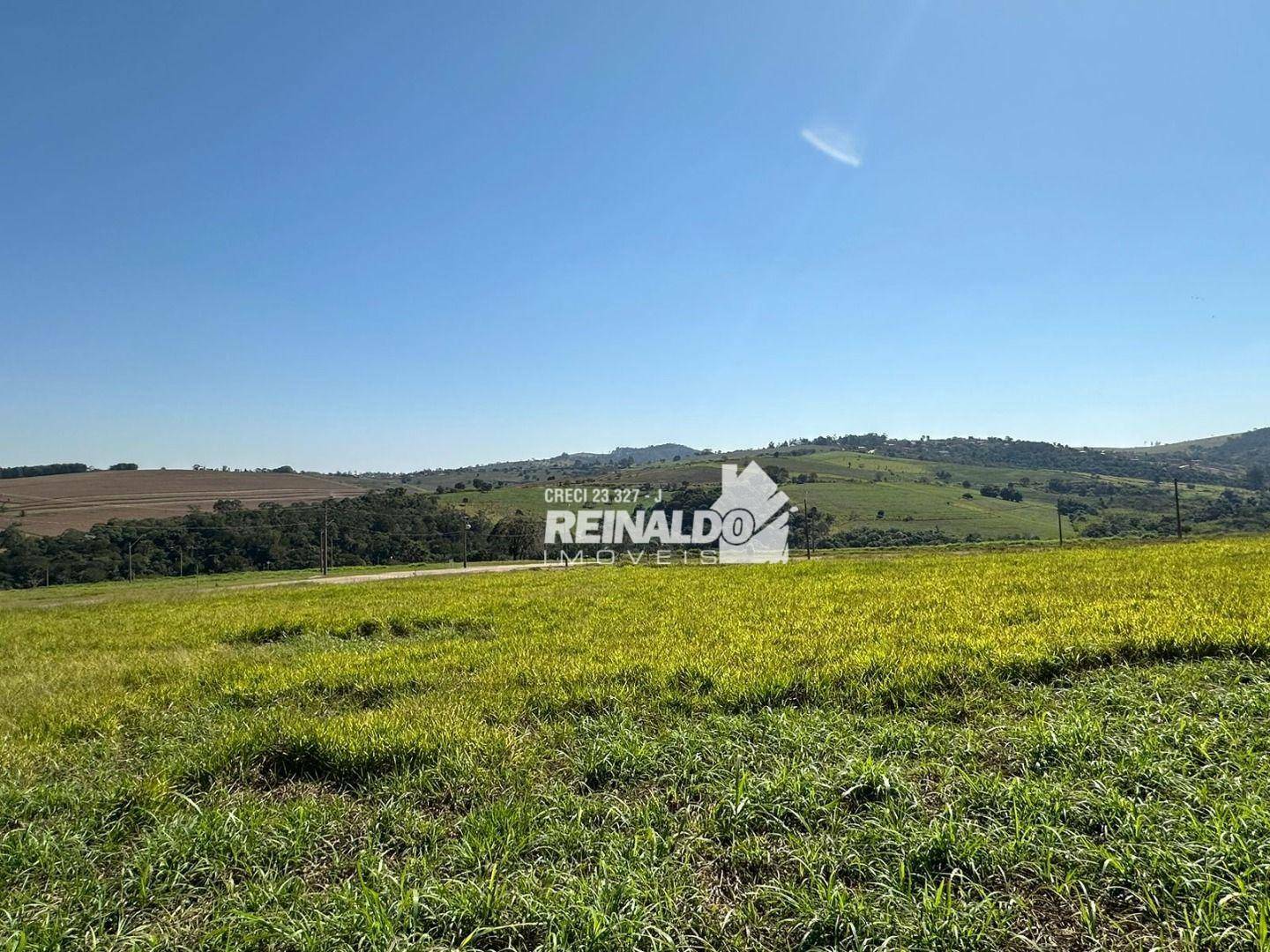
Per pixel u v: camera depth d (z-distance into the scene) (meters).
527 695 8.94
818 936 4.02
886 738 6.77
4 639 16.86
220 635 15.72
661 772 6.43
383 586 29.88
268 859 5.09
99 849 5.21
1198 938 3.85
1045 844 4.71
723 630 13.05
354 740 6.98
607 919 4.06
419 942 4.00
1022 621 12.41
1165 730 6.49
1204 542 33.38
